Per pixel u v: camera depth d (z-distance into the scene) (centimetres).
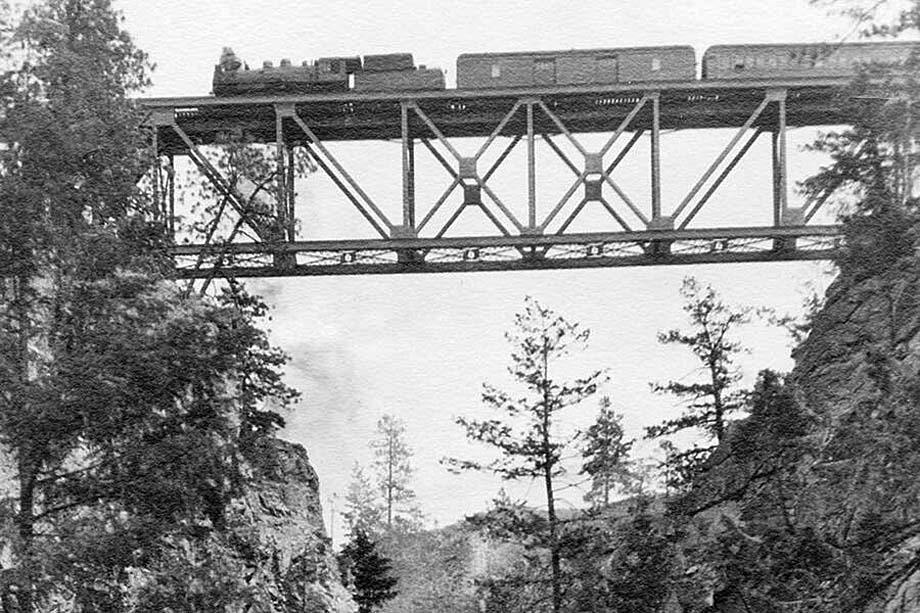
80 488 1703
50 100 1831
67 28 1939
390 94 4525
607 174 4441
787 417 1528
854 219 1572
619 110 4722
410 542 6700
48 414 1619
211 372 1791
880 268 1538
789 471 1508
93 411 1653
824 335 2033
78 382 1656
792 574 1395
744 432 1556
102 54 1950
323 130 4791
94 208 1856
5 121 1766
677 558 1895
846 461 1449
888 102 1584
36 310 1781
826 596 1367
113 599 1677
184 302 2023
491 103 4656
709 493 1970
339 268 4503
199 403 1808
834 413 1759
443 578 5769
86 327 1772
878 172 1584
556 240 4459
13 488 1816
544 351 2969
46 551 1588
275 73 4578
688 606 1694
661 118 4716
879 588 1338
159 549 1733
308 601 3775
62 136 1758
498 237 4475
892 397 1444
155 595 1694
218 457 1766
